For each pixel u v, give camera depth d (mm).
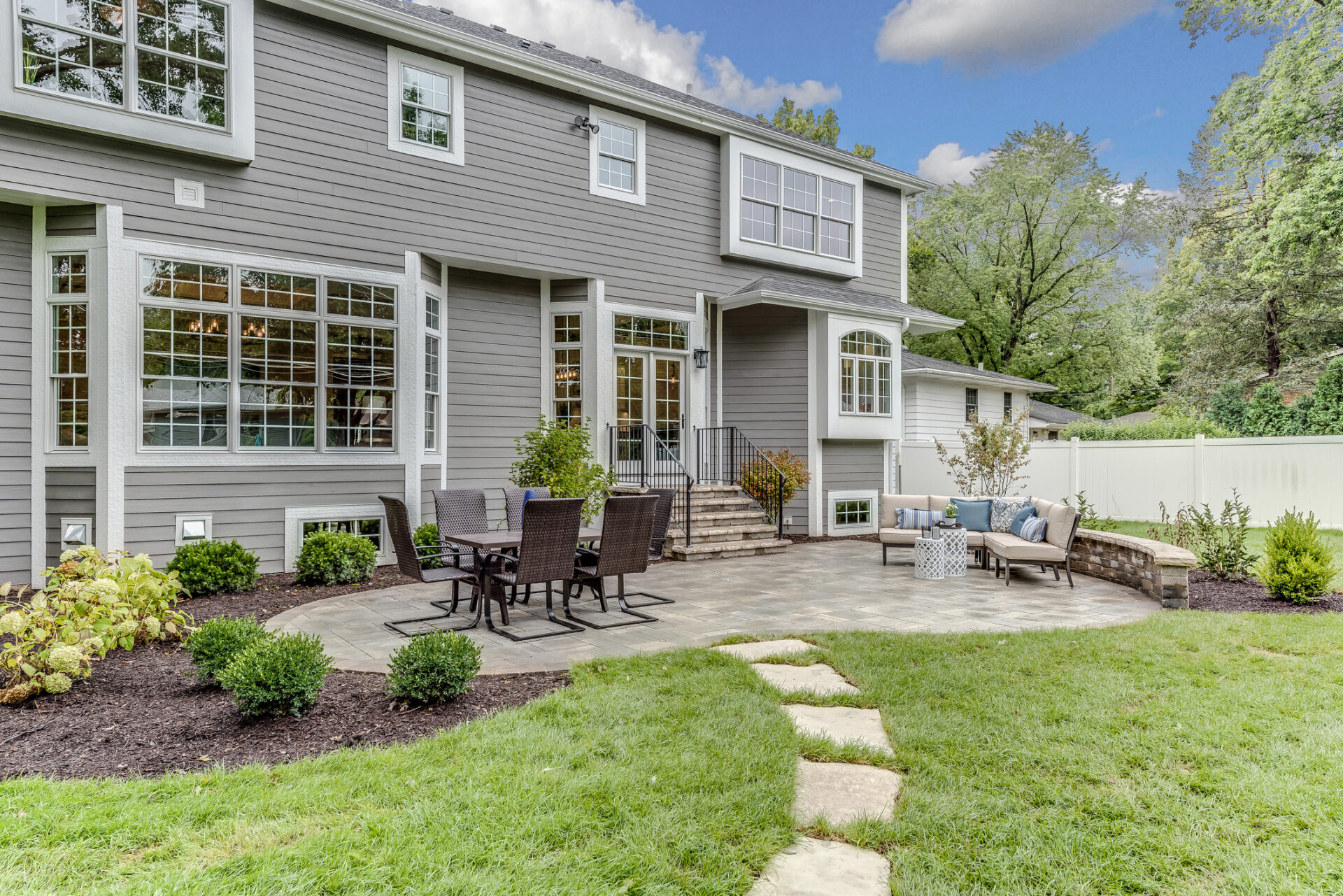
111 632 4465
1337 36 14859
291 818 2602
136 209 7289
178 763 3152
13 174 6742
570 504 5711
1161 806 2758
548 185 10109
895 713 3766
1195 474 12695
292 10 8125
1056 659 4723
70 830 2482
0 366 7141
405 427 8922
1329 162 14750
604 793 2789
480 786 2840
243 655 3723
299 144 8188
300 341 8242
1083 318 24938
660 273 11320
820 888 2270
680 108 11125
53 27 6863
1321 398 16422
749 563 9453
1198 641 5105
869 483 13086
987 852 2463
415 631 5613
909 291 27891
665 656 4766
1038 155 24641
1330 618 5812
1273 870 2348
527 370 10711
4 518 7152
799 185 12852
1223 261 22750
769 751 3219
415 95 9047
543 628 5777
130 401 7234
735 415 12773
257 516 7949
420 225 9016
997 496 11867
